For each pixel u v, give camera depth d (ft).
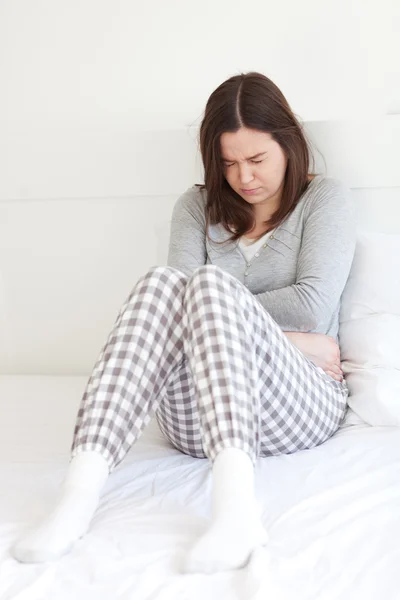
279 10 6.32
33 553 3.27
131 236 6.61
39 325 7.00
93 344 6.93
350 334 5.23
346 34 6.25
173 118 6.63
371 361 5.00
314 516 3.63
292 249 5.26
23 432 5.24
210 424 3.53
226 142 5.02
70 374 7.05
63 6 6.63
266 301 5.01
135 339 3.82
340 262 5.04
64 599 3.00
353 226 5.24
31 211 6.75
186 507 3.74
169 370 3.96
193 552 3.14
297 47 6.35
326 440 4.68
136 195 6.50
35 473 4.38
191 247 5.48
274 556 3.26
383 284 5.31
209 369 3.60
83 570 3.21
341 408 4.79
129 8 6.54
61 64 6.73
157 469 4.38
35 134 6.56
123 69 6.65
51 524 3.39
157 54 6.57
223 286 3.82
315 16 6.27
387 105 6.30
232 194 5.35
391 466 4.10
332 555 3.23
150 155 6.40
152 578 3.11
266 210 5.41
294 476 4.13
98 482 3.62
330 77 6.35
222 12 6.41
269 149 5.03
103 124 6.77
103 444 3.68
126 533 3.50
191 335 3.74
